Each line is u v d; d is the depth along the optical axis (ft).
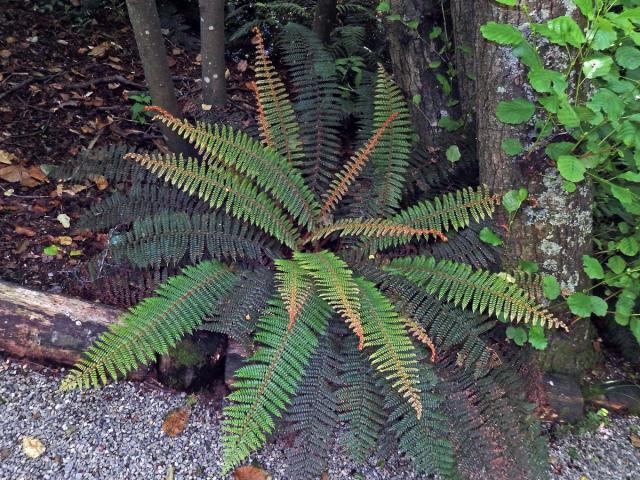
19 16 14.21
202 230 9.34
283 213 10.54
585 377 9.54
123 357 7.45
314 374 8.09
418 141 11.28
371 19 15.31
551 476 8.21
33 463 7.41
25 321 8.27
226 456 6.90
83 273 9.34
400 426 7.79
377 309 8.13
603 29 6.79
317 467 7.48
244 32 14.79
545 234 8.64
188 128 9.09
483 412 8.07
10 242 9.73
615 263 8.41
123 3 15.44
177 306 8.12
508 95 8.22
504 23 7.89
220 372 8.86
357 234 9.88
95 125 12.32
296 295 7.90
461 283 8.50
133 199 9.84
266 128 10.07
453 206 9.36
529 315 7.95
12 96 12.28
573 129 7.79
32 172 10.92
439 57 11.31
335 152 10.98
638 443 8.82
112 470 7.55
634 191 9.09
